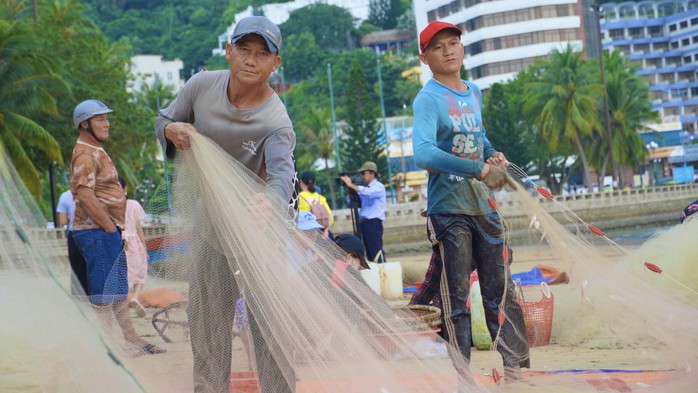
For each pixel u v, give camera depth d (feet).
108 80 130.62
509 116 268.21
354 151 288.92
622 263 17.13
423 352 13.67
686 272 22.12
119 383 12.60
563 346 21.09
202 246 13.78
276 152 14.17
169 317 13.67
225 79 14.32
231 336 13.76
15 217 13.43
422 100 17.13
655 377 16.29
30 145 104.53
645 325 15.97
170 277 13.80
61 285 13.26
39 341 12.61
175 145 14.10
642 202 189.88
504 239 16.78
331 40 615.16
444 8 417.08
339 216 156.04
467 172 16.43
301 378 13.00
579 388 15.21
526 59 394.52
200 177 13.71
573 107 239.30
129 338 13.61
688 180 351.67
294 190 14.29
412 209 170.30
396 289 37.04
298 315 13.01
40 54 97.30
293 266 13.39
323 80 479.82
